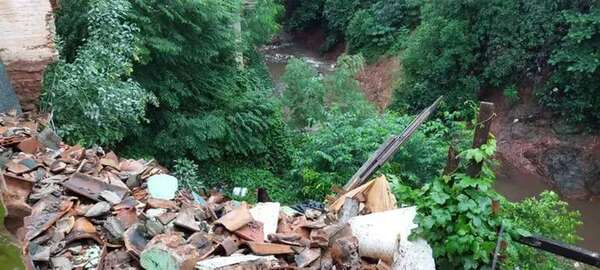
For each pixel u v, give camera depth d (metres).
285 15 23.25
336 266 3.20
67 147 4.52
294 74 11.09
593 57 10.72
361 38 17.72
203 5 8.04
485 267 3.04
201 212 3.62
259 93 10.30
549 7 11.73
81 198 3.54
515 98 12.70
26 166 3.74
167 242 3.07
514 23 12.27
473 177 3.09
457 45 13.06
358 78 17.09
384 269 3.14
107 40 6.27
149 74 8.00
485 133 3.02
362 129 8.30
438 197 3.12
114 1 6.30
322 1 21.22
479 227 3.03
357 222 3.48
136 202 3.58
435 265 3.18
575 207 10.66
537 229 5.22
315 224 3.62
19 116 5.37
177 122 8.19
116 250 3.06
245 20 12.23
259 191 6.39
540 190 11.21
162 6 7.54
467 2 12.74
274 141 10.33
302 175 8.03
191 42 8.35
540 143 12.02
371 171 4.89
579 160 11.30
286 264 3.09
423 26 14.11
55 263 2.85
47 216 3.20
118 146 7.52
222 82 9.40
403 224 3.36
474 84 13.01
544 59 12.12
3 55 5.77
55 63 6.07
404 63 14.29
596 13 10.65
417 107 13.98
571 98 11.62
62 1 6.91
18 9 5.75
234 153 9.54
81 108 5.93
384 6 17.11
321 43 21.25
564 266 4.93
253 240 3.28
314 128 10.70
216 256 3.10
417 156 7.83
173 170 8.05
